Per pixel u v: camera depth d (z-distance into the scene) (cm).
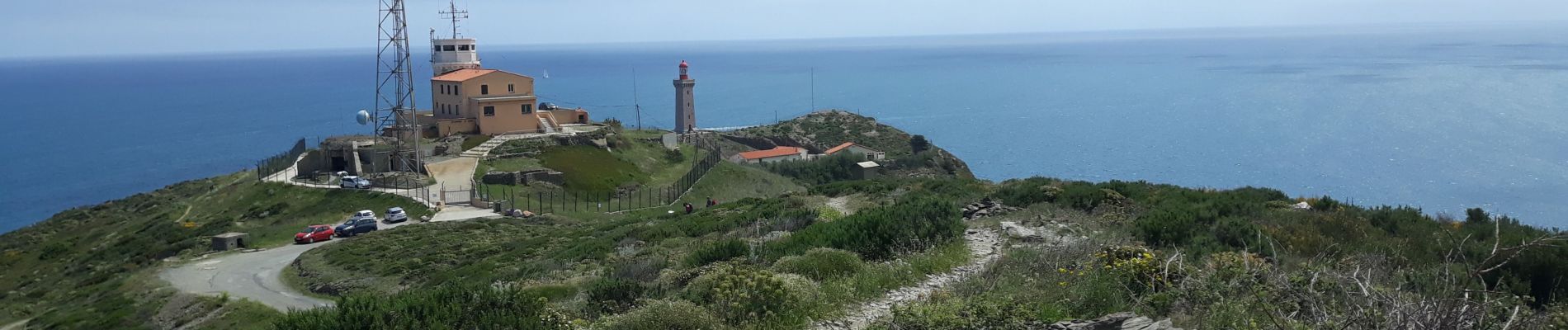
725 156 12425
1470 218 2516
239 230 5669
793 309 1449
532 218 5672
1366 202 12294
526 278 2822
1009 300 1362
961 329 1268
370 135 8019
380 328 1319
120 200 7831
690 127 14350
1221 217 2292
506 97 8806
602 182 7512
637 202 7056
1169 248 2027
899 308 1390
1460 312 1001
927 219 2253
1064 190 3083
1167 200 2872
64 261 5644
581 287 2194
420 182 6738
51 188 17062
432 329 1327
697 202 7219
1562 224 10556
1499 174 13825
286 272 4188
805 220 3316
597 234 4434
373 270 4009
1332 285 1238
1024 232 2206
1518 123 19562
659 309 1405
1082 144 19500
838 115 16788
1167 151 17888
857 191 4822
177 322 3328
